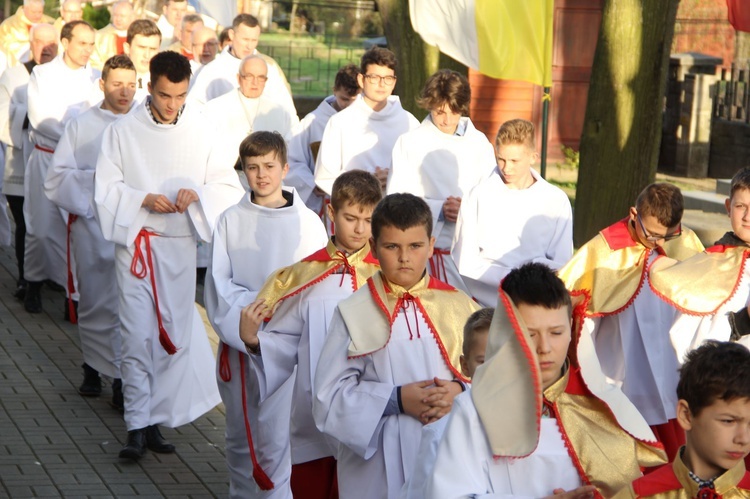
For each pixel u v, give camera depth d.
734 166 19.91
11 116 11.12
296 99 22.06
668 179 19.92
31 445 7.43
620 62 11.23
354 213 5.33
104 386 8.79
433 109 7.72
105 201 7.27
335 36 26.45
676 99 20.66
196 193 7.33
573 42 21.23
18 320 10.48
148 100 7.52
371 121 8.52
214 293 6.16
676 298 5.96
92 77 10.41
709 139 20.33
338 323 4.61
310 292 5.42
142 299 7.31
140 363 7.28
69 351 9.63
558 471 3.40
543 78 10.07
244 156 6.29
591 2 21.12
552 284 3.32
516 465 3.37
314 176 8.76
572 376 3.51
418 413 4.38
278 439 6.20
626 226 6.29
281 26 26.64
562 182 19.86
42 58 11.10
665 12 11.18
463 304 4.71
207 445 7.65
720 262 5.98
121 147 7.35
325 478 5.45
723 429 3.22
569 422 3.46
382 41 23.58
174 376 7.46
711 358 3.25
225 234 6.26
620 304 6.16
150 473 7.07
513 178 6.86
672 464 3.38
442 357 4.59
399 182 7.75
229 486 6.86
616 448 3.46
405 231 4.45
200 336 7.75
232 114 10.38
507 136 6.80
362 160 8.48
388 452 4.40
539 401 3.19
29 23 14.42
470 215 6.89
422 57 13.13
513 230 6.86
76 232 8.37
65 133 8.55
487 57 9.97
